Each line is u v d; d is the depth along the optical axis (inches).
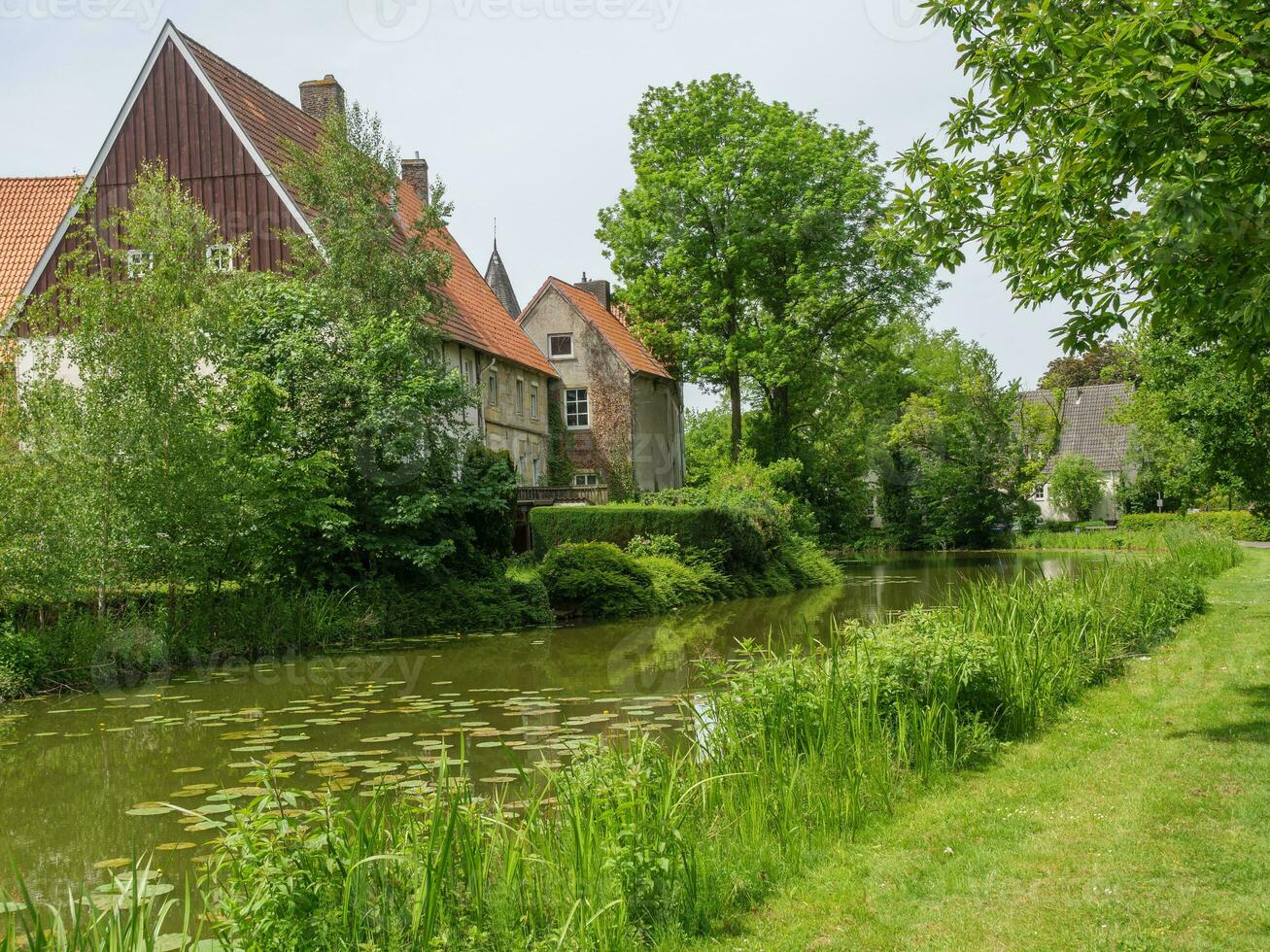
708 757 249.6
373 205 796.0
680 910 170.1
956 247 308.3
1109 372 1863.9
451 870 163.5
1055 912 164.2
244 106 999.0
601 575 812.0
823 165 1473.9
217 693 463.2
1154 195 232.7
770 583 1098.1
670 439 1765.5
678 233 1483.8
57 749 353.7
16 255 1054.4
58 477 517.7
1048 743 280.1
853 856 198.1
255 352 680.4
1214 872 177.0
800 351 1464.1
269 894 143.6
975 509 2037.4
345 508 685.3
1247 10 227.3
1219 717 295.9
